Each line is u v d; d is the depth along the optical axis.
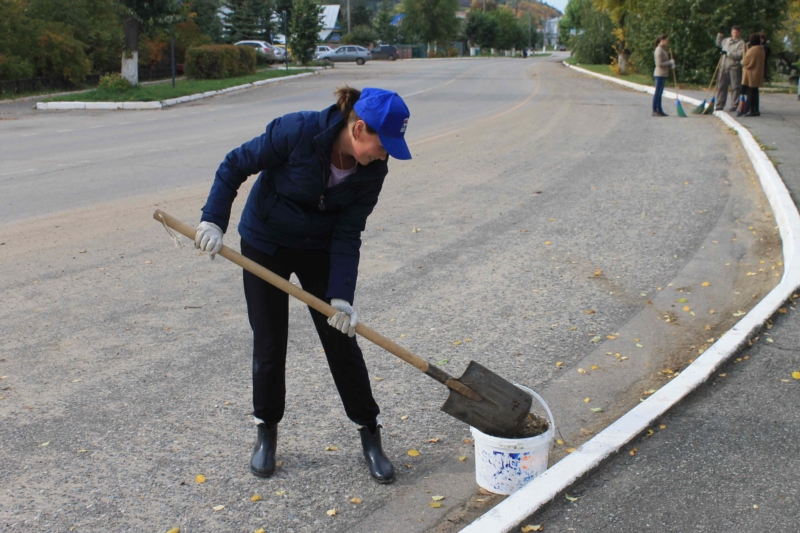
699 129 15.05
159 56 35.41
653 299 5.85
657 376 4.50
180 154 13.04
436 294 5.95
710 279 6.30
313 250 3.26
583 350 4.89
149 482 3.35
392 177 10.84
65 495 3.24
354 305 5.69
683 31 25.94
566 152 12.79
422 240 7.52
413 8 82.81
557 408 4.10
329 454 3.61
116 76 24.67
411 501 3.23
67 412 3.99
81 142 14.66
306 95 26.14
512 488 3.24
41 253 6.95
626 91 26.17
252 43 47.44
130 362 4.64
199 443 3.69
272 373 3.31
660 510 3.09
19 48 26.73
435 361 4.69
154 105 22.41
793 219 7.35
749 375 4.38
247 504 3.19
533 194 9.61
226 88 27.75
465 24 101.69
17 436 3.73
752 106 16.27
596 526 2.99
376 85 30.58
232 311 5.55
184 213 8.56
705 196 9.26
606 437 3.56
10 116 19.89
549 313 5.55
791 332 4.96
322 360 4.71
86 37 31.28
